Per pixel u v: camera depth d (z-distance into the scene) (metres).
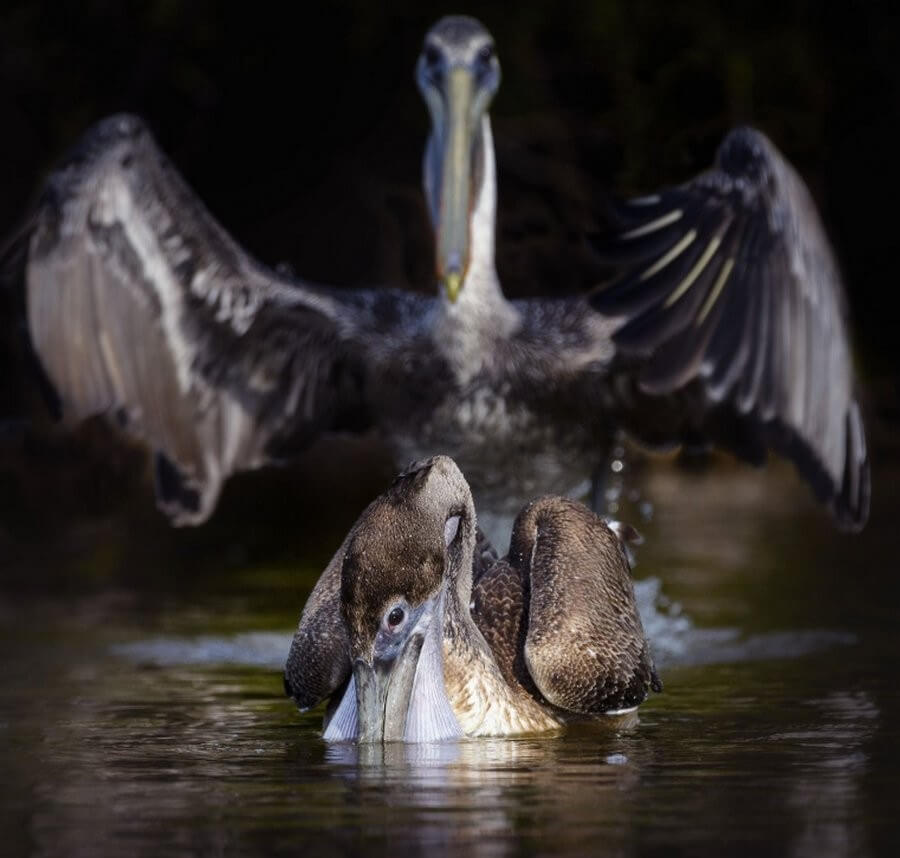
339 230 30.80
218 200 32.31
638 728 9.16
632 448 26.58
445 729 8.77
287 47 31.94
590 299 11.99
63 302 12.68
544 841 6.61
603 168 20.67
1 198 31.39
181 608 14.73
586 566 9.81
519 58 28.61
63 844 6.65
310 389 13.39
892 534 19.80
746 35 30.55
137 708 10.01
